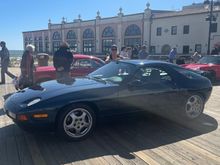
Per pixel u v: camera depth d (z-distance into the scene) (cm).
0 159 436
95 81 565
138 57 1453
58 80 602
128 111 550
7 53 1219
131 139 523
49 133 542
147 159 439
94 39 6775
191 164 424
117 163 425
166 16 5178
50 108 472
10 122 614
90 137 529
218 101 863
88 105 509
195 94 633
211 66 1320
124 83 544
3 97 899
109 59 991
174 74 614
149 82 574
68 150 470
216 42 4447
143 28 5591
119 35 6122
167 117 623
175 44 5084
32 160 433
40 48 8788
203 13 4606
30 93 521
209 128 591
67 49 836
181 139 527
